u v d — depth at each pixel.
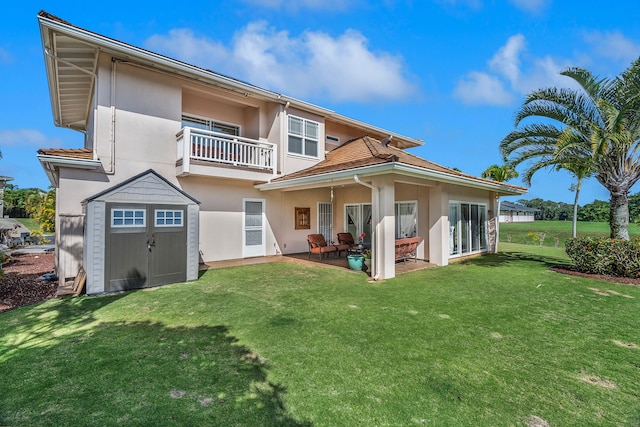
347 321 4.98
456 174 10.77
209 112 11.72
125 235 6.86
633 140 8.87
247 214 11.81
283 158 11.98
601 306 5.91
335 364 3.55
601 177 9.54
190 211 7.86
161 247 7.38
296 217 13.39
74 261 7.61
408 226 11.83
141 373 3.31
